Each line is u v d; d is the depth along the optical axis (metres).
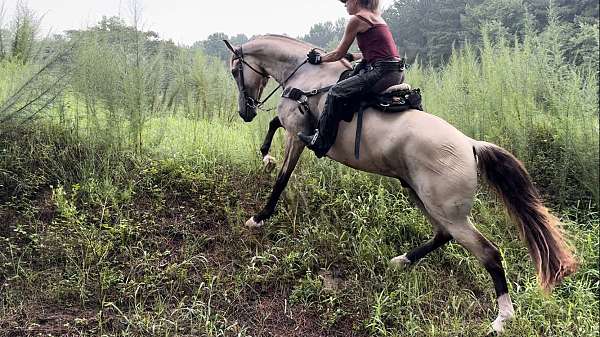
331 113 4.55
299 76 5.18
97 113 5.88
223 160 6.20
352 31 4.58
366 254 5.06
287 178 5.20
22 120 5.50
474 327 4.44
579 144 6.02
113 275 4.46
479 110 6.67
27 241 4.79
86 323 4.04
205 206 5.45
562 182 6.04
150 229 5.09
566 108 6.23
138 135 6.15
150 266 4.65
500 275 4.30
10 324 3.96
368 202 5.73
